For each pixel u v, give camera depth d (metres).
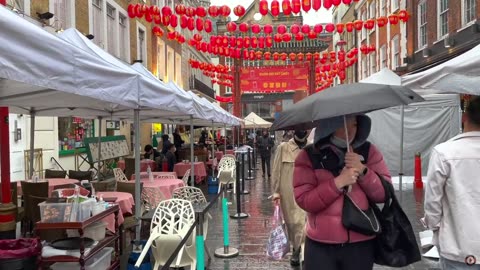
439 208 2.89
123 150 16.59
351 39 36.66
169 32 14.37
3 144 5.63
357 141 3.07
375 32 28.53
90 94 3.76
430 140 14.56
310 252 3.12
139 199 6.36
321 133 3.06
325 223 3.01
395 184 13.58
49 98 5.72
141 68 7.62
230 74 23.92
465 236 2.74
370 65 29.59
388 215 3.02
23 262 4.15
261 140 18.11
